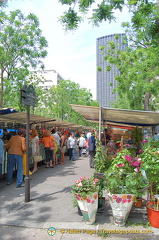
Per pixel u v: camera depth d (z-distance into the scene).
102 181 5.02
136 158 4.80
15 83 20.02
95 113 8.14
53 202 5.64
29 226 4.29
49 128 17.42
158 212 4.09
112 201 4.23
